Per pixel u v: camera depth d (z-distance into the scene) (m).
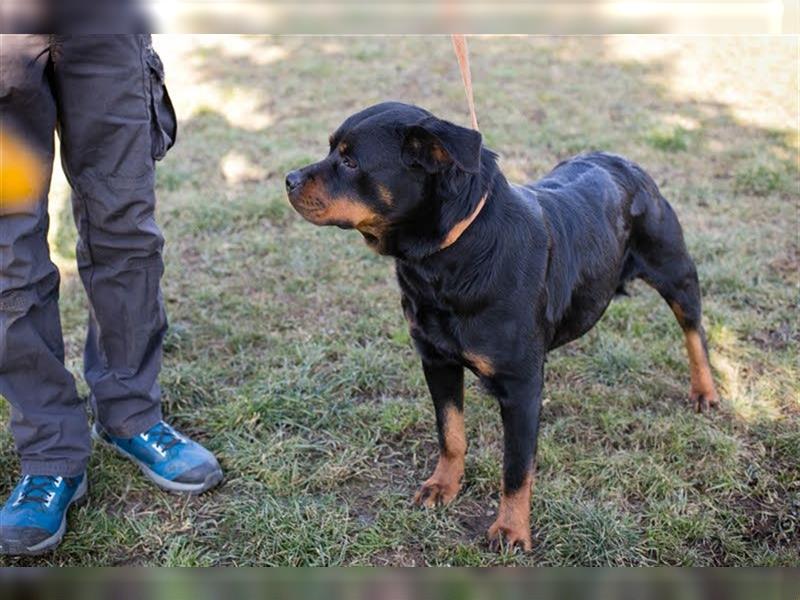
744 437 3.39
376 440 3.42
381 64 7.87
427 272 2.72
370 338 4.10
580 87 7.16
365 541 2.93
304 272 4.64
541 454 3.27
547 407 3.60
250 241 4.95
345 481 3.22
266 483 3.19
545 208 2.97
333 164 2.76
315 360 3.89
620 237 3.23
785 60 7.51
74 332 4.14
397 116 2.72
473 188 2.66
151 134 2.85
